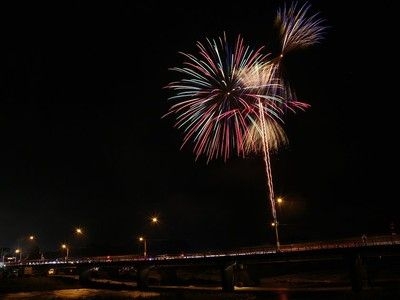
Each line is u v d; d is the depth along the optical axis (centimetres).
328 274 10919
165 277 12188
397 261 10062
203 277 12912
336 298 6775
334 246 7656
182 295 8669
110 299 9238
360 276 7306
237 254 9056
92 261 12875
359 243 7644
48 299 9781
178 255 11200
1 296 10725
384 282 8138
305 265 11712
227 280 9206
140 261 11225
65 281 13575
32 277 14788
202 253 10350
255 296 8088
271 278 11194
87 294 10456
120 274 15225
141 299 8650
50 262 14700
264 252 8619
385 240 7625
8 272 17000
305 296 7369
